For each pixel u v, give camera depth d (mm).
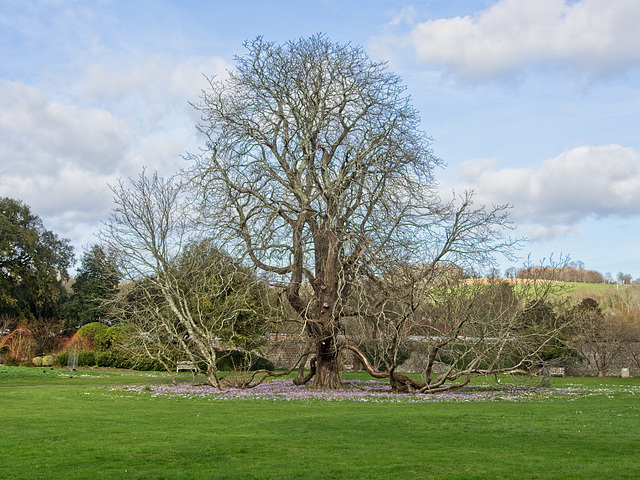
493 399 22531
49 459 10133
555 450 11477
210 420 15477
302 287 28547
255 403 20391
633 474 9250
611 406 19875
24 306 65375
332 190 25172
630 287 72188
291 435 12961
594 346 48156
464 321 24312
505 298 26750
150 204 28422
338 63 26891
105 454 10602
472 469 9609
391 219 25078
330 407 19141
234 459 10297
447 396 23625
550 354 43312
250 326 35344
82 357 46438
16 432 13008
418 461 10227
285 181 26812
